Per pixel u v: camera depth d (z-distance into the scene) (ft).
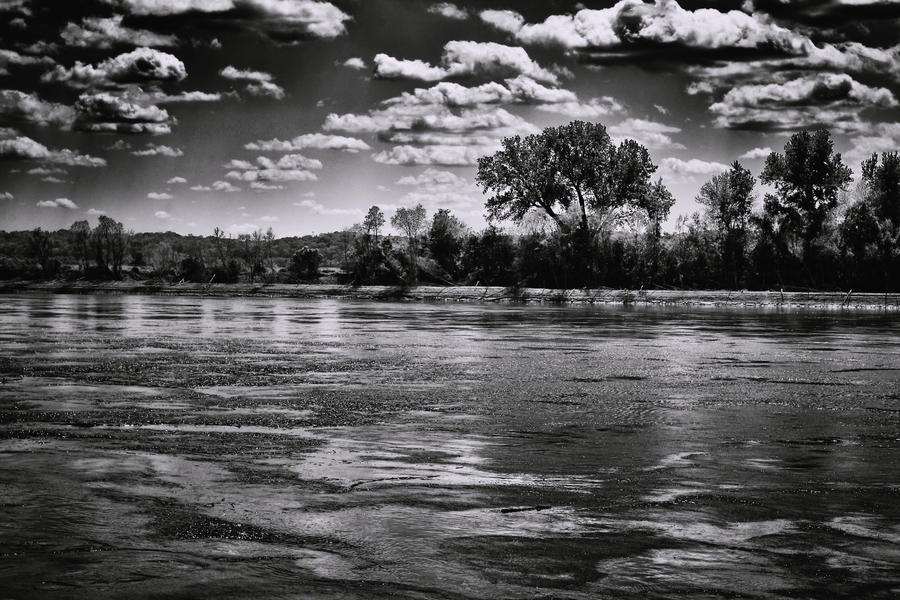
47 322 229.66
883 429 75.05
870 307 341.21
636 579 38.99
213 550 42.68
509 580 38.91
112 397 92.79
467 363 128.88
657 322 243.60
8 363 126.31
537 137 416.05
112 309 315.37
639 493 52.95
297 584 38.47
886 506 50.16
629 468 59.72
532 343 166.81
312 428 74.54
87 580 38.88
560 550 42.65
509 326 222.28
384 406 87.04
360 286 474.90
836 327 220.64
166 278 563.07
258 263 551.59
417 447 66.49
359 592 37.63
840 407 87.51
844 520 47.47
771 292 367.04
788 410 85.56
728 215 410.52
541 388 101.09
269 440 69.00
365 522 46.98
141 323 227.40
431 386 102.58
